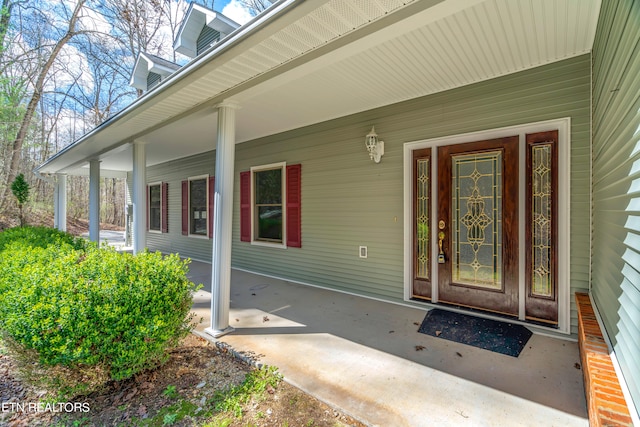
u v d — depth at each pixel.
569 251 2.93
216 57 2.50
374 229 4.34
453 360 2.60
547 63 3.02
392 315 3.68
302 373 2.43
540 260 3.12
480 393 2.14
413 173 3.99
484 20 2.32
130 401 2.14
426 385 2.24
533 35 2.54
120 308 2.14
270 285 5.17
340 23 2.06
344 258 4.70
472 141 3.52
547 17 2.29
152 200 9.45
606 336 2.00
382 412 1.96
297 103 4.10
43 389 2.33
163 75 6.90
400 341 2.98
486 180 3.45
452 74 3.26
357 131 4.47
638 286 1.29
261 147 5.92
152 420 1.95
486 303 3.46
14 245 4.34
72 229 17.98
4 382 2.46
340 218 4.73
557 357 2.60
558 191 3.02
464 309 3.59
